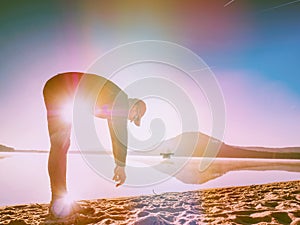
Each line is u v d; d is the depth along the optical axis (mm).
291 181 4742
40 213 2307
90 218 1993
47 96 1990
